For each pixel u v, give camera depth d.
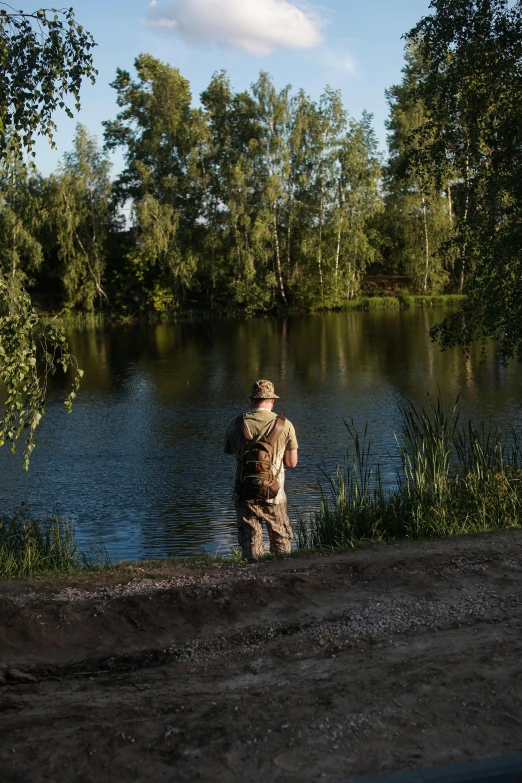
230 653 3.74
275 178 50.25
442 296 53.16
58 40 6.95
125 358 30.98
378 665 3.27
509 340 11.59
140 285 54.06
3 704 3.30
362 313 50.50
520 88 11.34
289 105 51.56
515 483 8.13
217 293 55.56
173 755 2.54
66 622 4.09
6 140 7.20
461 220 12.09
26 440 6.32
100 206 50.84
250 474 5.77
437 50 11.65
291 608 4.23
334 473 12.63
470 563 4.88
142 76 54.03
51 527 8.70
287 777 2.35
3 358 6.00
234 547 9.44
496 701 2.76
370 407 18.78
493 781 1.94
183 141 54.12
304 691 2.97
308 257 52.44
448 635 3.66
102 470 13.56
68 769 2.51
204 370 26.59
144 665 3.72
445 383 22.06
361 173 52.09
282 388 22.09
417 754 2.43
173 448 15.18
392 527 7.34
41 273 55.25
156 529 10.34
